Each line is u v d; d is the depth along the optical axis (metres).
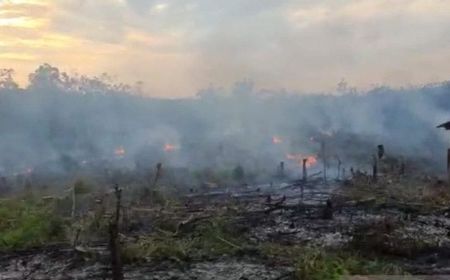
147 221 13.20
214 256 10.72
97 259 10.62
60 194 16.58
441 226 12.98
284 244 11.48
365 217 14.00
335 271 9.17
